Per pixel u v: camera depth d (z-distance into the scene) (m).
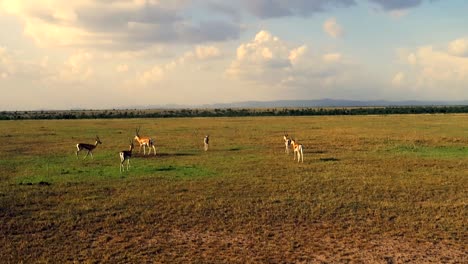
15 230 14.64
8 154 32.41
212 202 17.86
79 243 13.51
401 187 20.47
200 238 13.95
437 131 49.62
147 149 35.47
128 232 14.50
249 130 54.09
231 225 15.09
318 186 20.69
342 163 27.47
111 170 25.42
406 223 15.20
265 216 16.06
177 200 18.23
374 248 13.05
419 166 26.27
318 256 12.51
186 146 37.28
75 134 49.50
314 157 30.22
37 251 12.86
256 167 26.11
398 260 12.22
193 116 106.00
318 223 15.33
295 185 20.91
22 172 24.80
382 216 16.03
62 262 12.09
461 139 40.00
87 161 29.06
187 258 12.38
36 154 32.50
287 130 53.41
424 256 12.46
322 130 52.62
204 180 22.28
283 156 30.88
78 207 17.19
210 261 12.16
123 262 12.10
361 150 33.94
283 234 14.27
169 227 14.95
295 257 12.44
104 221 15.55
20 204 17.64
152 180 22.36
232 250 12.96
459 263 11.98
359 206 17.30
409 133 47.12
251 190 19.94
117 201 18.06
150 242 13.62
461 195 18.89
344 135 45.41
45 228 14.87
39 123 72.62
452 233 14.18
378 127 56.69
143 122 75.25
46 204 17.70
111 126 63.78
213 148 35.94
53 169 25.78
